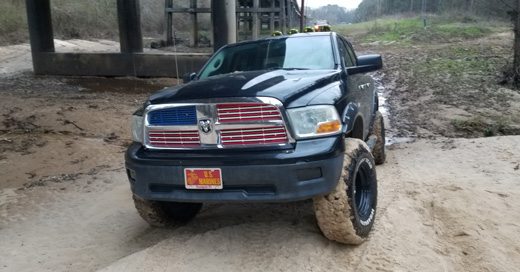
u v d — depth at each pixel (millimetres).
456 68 16641
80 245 4535
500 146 7121
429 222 4215
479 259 3488
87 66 17250
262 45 5172
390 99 13102
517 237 3801
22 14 27938
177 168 3482
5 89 13992
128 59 17047
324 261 3475
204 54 16703
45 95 13336
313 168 3283
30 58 21094
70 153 8641
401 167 6426
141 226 4895
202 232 4367
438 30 32031
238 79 3945
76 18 31344
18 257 4320
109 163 8180
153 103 3725
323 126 3410
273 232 4008
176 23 39031
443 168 6191
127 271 3461
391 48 25984
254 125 3369
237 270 3398
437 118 10609
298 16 43312
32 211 5781
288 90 3492
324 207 3447
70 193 6477
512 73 13578
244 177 3307
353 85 4473
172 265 3512
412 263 3416
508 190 4930
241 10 25547
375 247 3662
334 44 4883
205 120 3471
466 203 4570
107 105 12398
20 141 9180
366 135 5367
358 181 3881
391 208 4508
